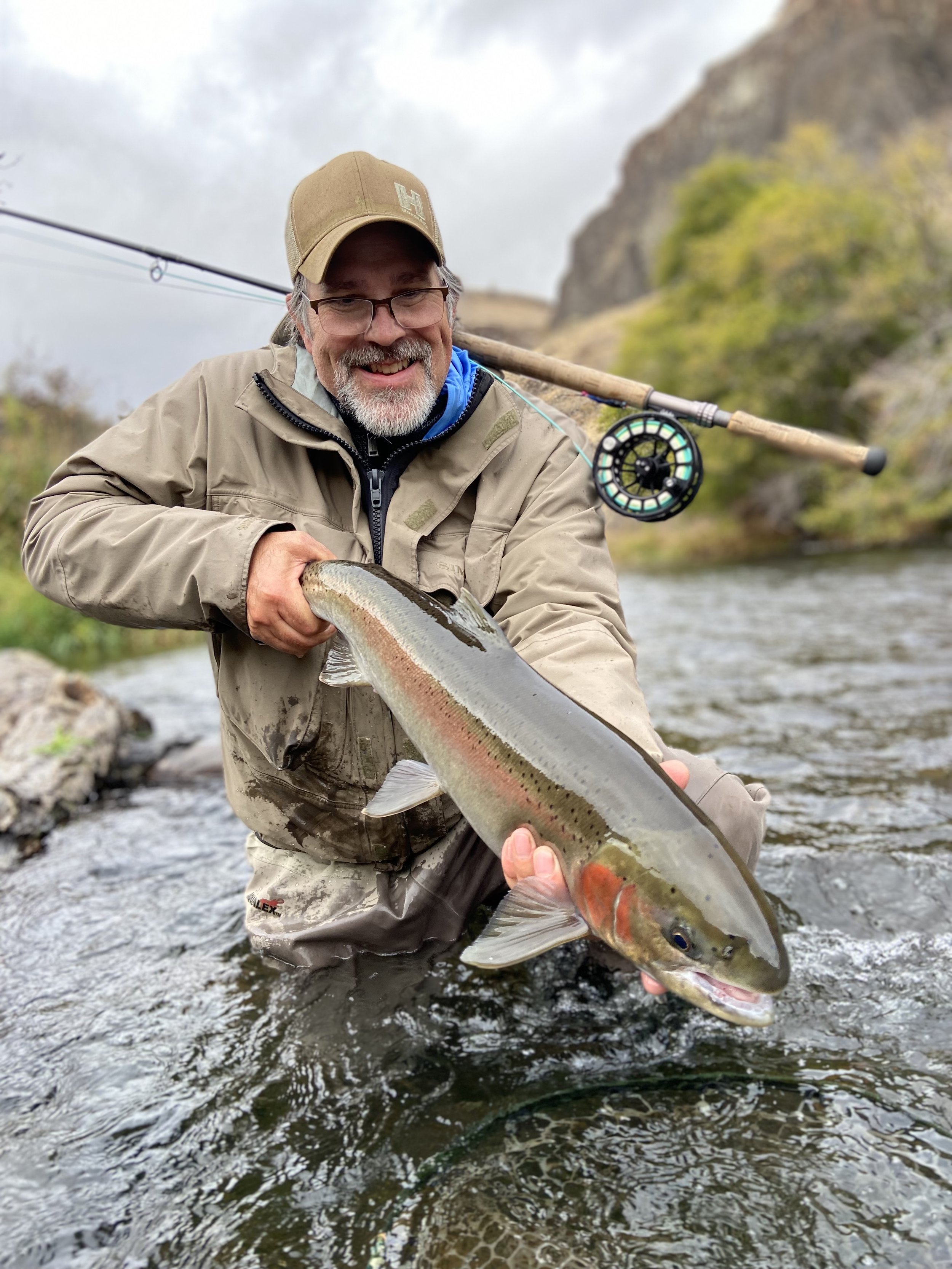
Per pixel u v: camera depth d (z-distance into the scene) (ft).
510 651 2.53
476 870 3.24
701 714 7.00
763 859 4.06
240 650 3.04
